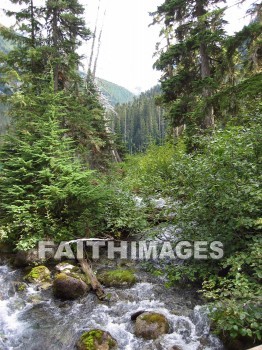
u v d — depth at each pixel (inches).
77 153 438.9
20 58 442.0
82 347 153.9
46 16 465.1
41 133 316.5
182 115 490.0
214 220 189.0
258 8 317.7
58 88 501.7
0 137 335.6
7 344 164.9
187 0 496.7
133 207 316.2
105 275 235.5
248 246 170.2
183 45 465.1
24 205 269.7
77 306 201.5
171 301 200.4
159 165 450.3
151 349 155.5
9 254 282.2
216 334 159.8
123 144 992.2
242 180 180.9
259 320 133.0
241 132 223.5
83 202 281.9
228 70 388.5
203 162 213.3
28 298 211.6
